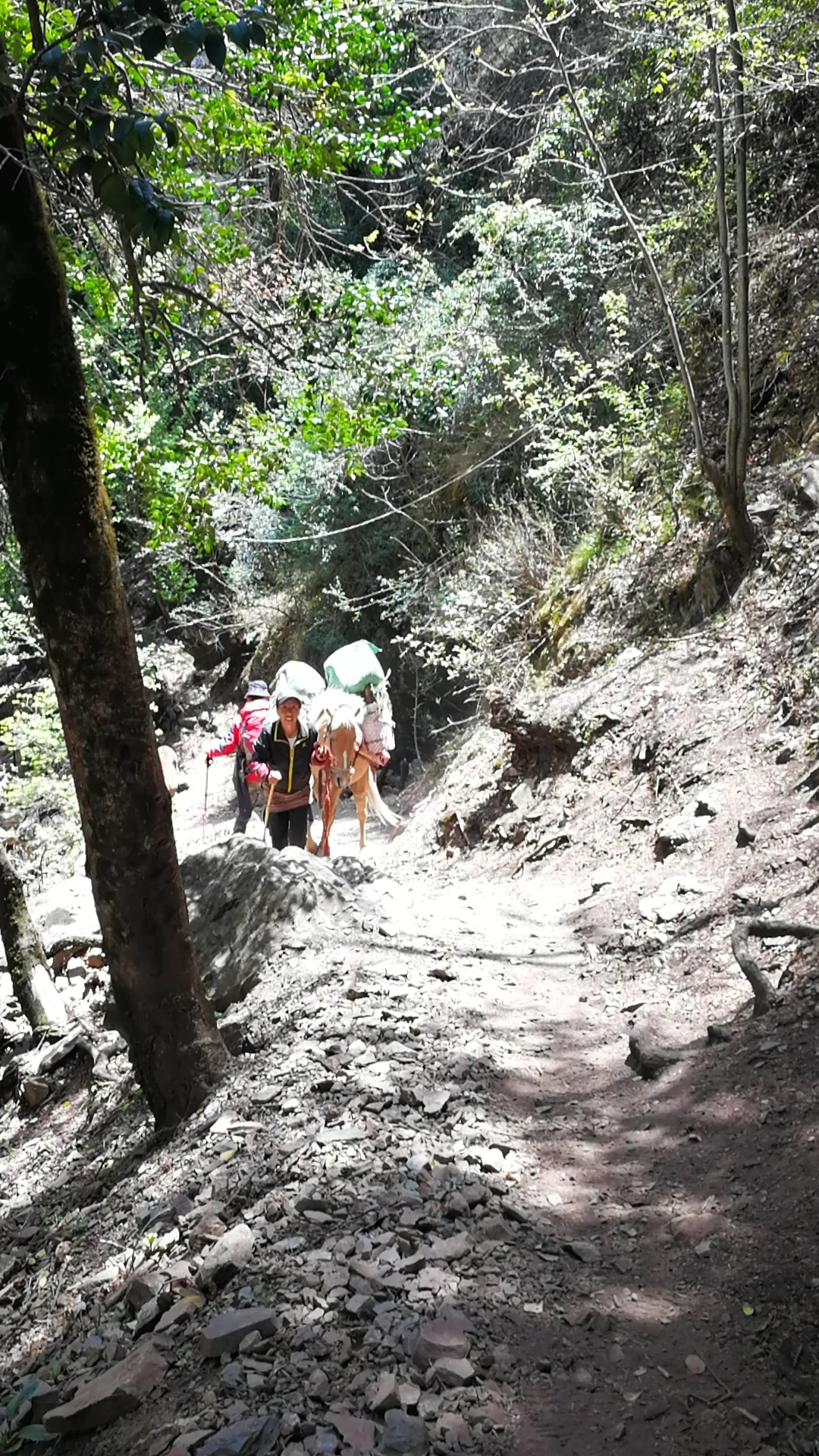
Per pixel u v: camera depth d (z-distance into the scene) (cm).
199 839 1672
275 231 964
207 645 2300
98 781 526
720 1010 548
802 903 596
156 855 541
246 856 790
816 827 670
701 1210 397
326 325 915
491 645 1317
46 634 506
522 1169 443
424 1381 320
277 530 1928
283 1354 336
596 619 1150
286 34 746
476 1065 532
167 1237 442
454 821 1124
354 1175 432
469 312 1506
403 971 645
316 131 808
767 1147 421
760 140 1170
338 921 739
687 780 833
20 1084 838
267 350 823
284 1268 379
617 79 1389
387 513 1551
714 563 1005
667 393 1205
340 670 1225
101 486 498
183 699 2306
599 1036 568
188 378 959
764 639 895
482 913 795
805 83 909
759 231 1172
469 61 1670
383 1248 385
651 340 1278
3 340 472
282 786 1030
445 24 1645
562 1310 356
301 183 858
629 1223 402
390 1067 522
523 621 1304
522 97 1656
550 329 1480
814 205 1120
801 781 725
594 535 1248
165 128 405
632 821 857
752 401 1090
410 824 1265
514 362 1497
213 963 732
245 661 2231
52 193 619
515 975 659
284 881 755
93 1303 428
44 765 1778
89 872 548
